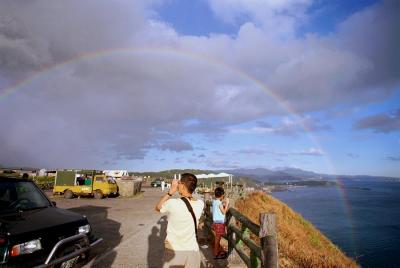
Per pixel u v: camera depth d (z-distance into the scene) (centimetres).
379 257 3541
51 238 512
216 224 746
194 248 389
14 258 454
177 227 388
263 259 417
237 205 2039
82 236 558
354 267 1561
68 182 2767
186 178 407
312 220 6475
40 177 3547
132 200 2523
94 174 2816
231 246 734
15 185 618
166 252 389
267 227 413
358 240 4491
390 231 5356
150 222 1297
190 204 394
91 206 1978
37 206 612
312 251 1405
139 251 795
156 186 5612
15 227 483
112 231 1085
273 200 2783
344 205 10538
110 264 675
